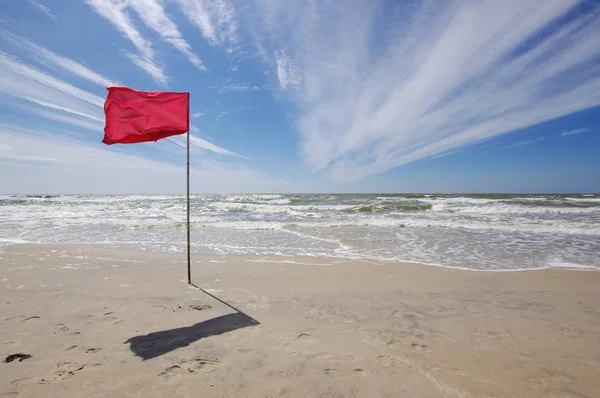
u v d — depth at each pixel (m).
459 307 4.42
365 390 2.39
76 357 2.80
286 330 3.51
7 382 2.38
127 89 4.47
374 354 2.99
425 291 5.17
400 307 4.39
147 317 3.82
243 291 5.04
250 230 12.69
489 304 4.56
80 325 3.54
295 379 2.52
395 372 2.67
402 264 7.03
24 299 4.46
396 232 11.78
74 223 14.88
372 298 4.78
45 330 3.38
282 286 5.36
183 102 4.86
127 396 2.24
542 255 8.00
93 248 8.82
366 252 8.42
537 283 5.66
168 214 20.55
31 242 9.92
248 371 2.62
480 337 3.44
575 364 2.87
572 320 3.97
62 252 8.16
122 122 4.40
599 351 3.14
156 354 2.88
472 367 2.79
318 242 9.97
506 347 3.21
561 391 2.43
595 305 4.54
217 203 34.12
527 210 19.97
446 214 18.39
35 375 2.49
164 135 4.78
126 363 2.71
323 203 31.55
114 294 4.77
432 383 2.51
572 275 6.19
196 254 8.13
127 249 8.79
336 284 5.51
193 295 4.77
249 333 3.41
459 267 6.83
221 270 6.42
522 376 2.65
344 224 13.92
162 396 2.25
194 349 3.00
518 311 4.28
